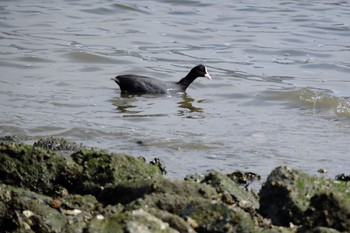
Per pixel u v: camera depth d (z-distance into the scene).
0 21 41.81
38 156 15.88
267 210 14.38
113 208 13.62
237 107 27.11
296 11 46.84
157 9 46.47
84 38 38.75
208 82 31.03
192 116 25.23
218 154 20.31
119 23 42.44
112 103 26.88
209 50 37.38
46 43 37.09
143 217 11.79
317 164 19.62
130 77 29.03
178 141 21.36
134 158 16.05
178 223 12.27
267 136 22.30
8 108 25.14
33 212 13.68
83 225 13.39
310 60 35.81
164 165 18.61
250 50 37.47
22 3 46.66
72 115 24.59
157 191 14.14
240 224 12.58
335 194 13.35
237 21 43.94
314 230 12.47
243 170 18.84
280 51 37.38
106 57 34.72
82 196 14.86
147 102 27.38
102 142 21.33
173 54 36.34
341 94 29.84
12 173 15.60
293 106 27.23
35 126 22.67
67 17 43.53
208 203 12.94
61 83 29.89
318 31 41.81
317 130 23.27
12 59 33.72
